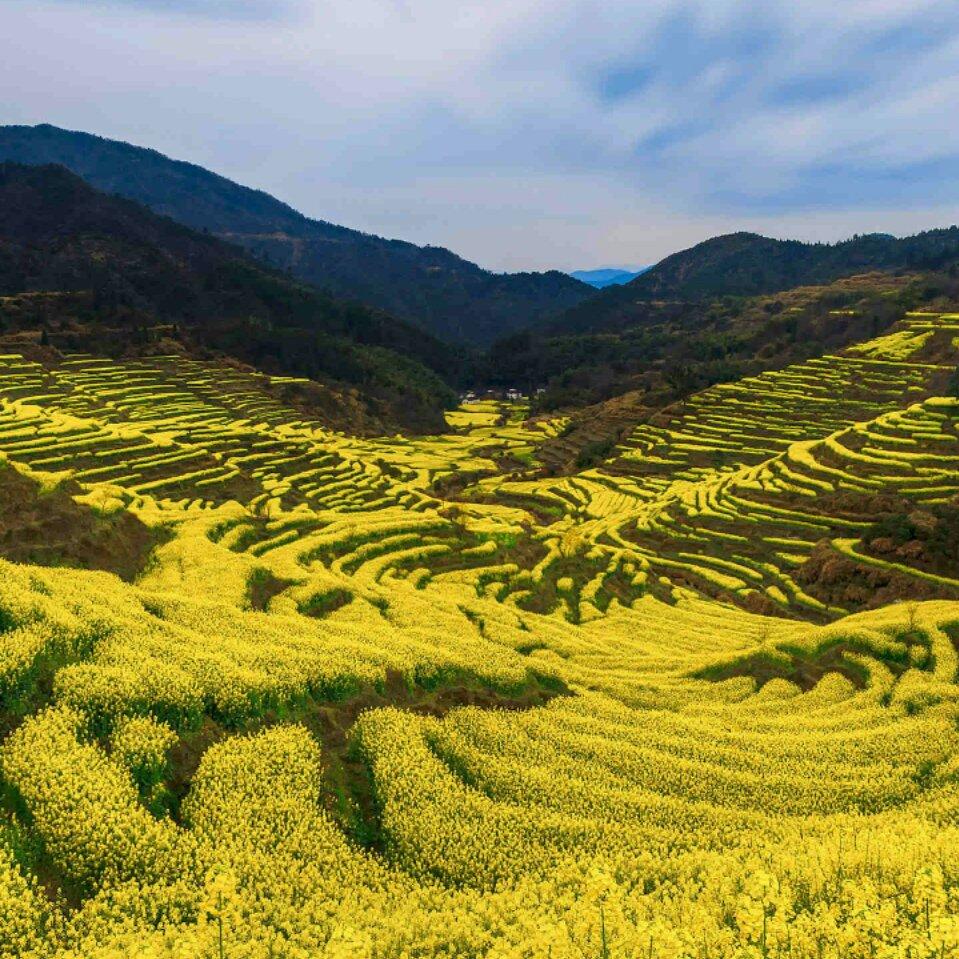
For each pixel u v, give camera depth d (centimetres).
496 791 4081
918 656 6391
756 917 2092
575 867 3253
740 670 6575
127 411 17050
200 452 12962
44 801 3192
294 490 12731
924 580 9031
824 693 6009
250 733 4150
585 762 4475
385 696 4919
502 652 6000
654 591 9738
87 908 2738
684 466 16525
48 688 3966
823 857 3058
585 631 7525
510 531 10369
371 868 3347
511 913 2847
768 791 4294
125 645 4472
